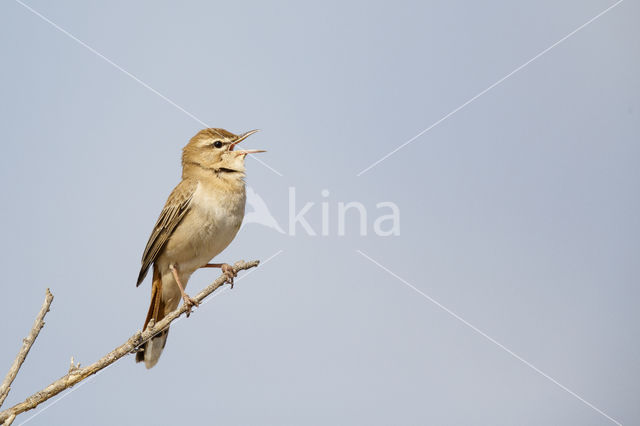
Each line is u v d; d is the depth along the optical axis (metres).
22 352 6.84
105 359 7.63
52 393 7.24
